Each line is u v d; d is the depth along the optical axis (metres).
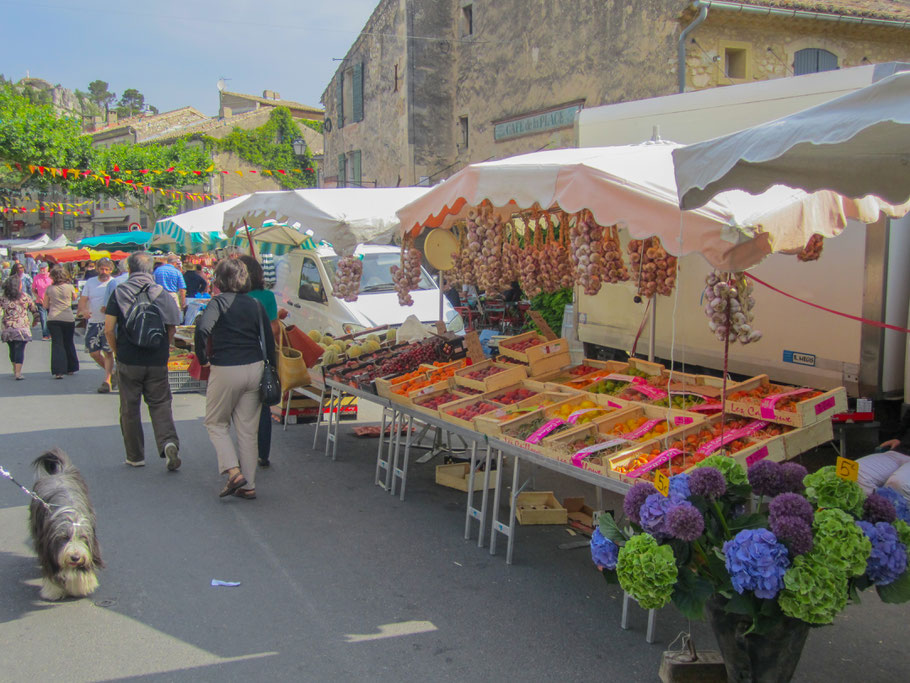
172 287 13.34
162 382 6.87
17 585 4.50
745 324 3.84
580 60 14.45
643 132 8.29
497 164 5.01
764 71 12.55
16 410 9.49
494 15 17.30
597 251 5.23
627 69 13.27
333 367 7.38
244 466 6.06
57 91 86.44
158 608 4.22
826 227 3.81
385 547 5.15
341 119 24.14
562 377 6.05
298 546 5.15
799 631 2.75
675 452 4.07
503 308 14.51
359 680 3.50
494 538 5.02
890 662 3.68
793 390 4.61
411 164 19.45
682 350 7.62
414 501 6.14
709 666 3.11
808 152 3.02
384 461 6.86
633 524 3.05
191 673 3.55
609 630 4.00
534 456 4.61
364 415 9.51
